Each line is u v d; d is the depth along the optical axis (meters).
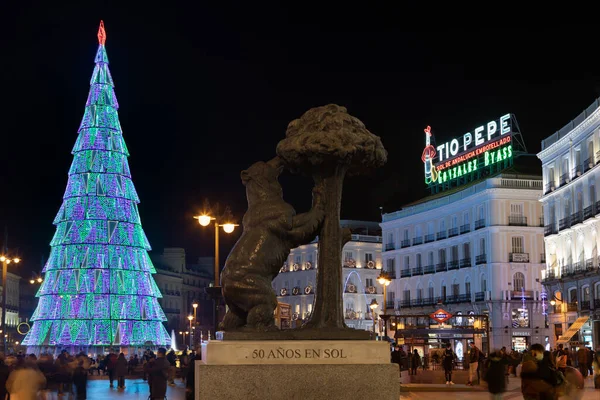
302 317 87.56
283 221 7.86
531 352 13.48
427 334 43.81
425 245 73.31
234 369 7.02
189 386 13.23
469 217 67.38
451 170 74.94
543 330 62.75
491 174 68.44
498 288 62.66
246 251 7.79
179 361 38.34
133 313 55.62
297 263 91.06
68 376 24.89
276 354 7.18
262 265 7.76
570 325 53.06
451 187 75.56
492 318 62.78
